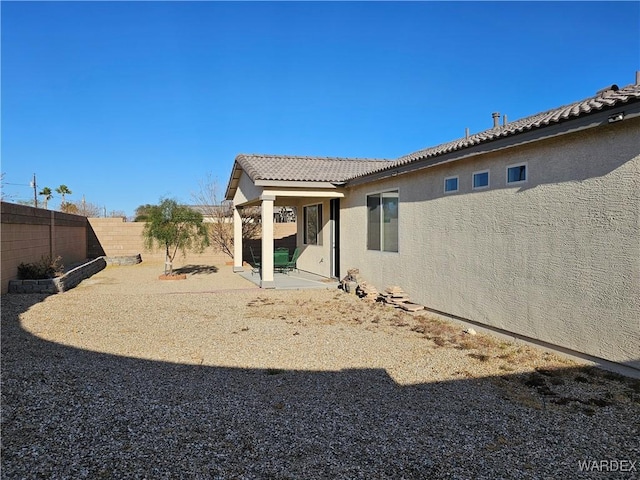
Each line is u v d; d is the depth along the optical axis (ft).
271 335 23.71
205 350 20.80
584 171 17.80
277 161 47.34
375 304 32.55
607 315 16.98
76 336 23.06
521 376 17.10
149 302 33.53
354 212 39.73
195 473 10.17
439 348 21.12
